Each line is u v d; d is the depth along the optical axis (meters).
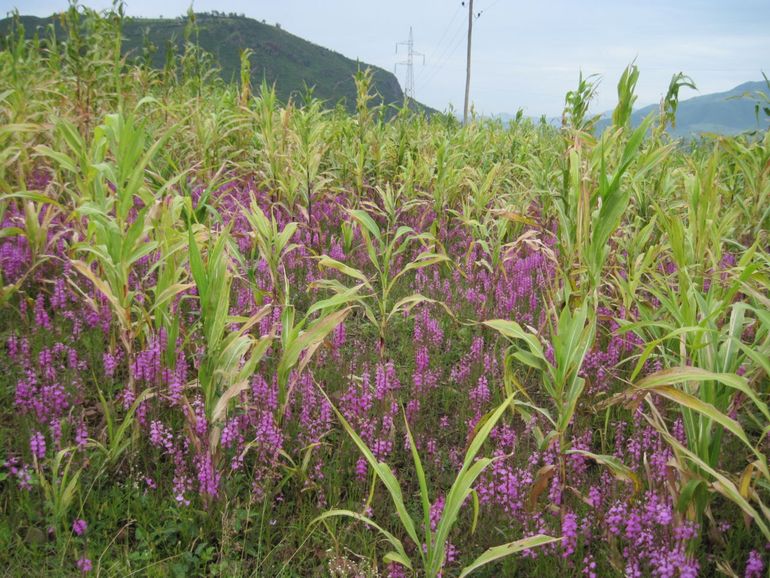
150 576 2.49
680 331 2.47
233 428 2.92
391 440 3.35
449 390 4.30
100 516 2.83
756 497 2.38
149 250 3.46
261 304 4.48
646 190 5.45
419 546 2.17
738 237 5.96
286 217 7.58
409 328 5.41
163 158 6.75
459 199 9.12
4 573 2.43
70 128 4.26
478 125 11.73
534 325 5.14
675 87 5.10
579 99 5.16
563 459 2.87
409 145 9.68
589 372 3.93
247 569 2.65
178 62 9.65
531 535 2.66
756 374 3.05
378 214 8.41
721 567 2.57
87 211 3.40
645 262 3.94
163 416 3.55
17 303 4.81
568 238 3.91
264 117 7.58
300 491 3.14
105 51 7.13
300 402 3.86
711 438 2.80
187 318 4.76
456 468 3.41
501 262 5.93
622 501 3.00
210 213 6.21
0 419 3.51
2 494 2.88
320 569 2.65
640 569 2.63
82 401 3.61
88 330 4.45
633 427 3.65
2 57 6.93
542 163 7.59
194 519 2.87
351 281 6.30
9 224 5.48
